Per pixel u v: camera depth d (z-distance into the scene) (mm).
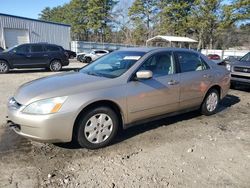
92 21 58875
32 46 15047
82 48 37844
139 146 4203
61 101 3678
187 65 5328
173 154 3961
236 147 4301
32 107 3646
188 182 3238
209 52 43938
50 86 3951
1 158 3695
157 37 40406
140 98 4375
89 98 3812
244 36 57062
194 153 4016
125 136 4586
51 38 32281
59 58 16031
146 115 4578
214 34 48094
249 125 5445
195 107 5578
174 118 5707
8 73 14109
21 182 3125
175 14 52344
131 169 3494
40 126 3594
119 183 3172
